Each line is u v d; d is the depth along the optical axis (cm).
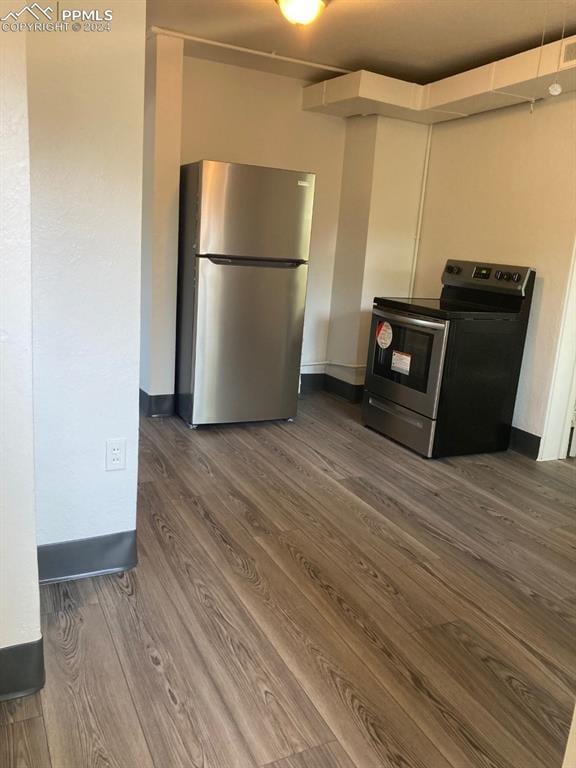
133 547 231
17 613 161
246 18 340
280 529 271
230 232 371
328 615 211
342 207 490
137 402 221
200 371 385
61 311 202
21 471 154
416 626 209
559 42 310
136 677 175
